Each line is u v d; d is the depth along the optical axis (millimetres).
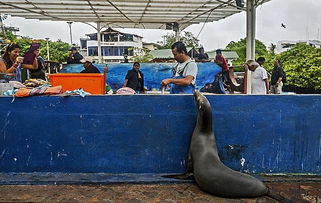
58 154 4066
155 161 4133
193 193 3561
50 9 11070
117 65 9836
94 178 3912
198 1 9578
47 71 11617
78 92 4055
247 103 4086
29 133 4020
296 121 4133
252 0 8930
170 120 4082
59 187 3689
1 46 9812
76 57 10703
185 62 4562
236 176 3457
